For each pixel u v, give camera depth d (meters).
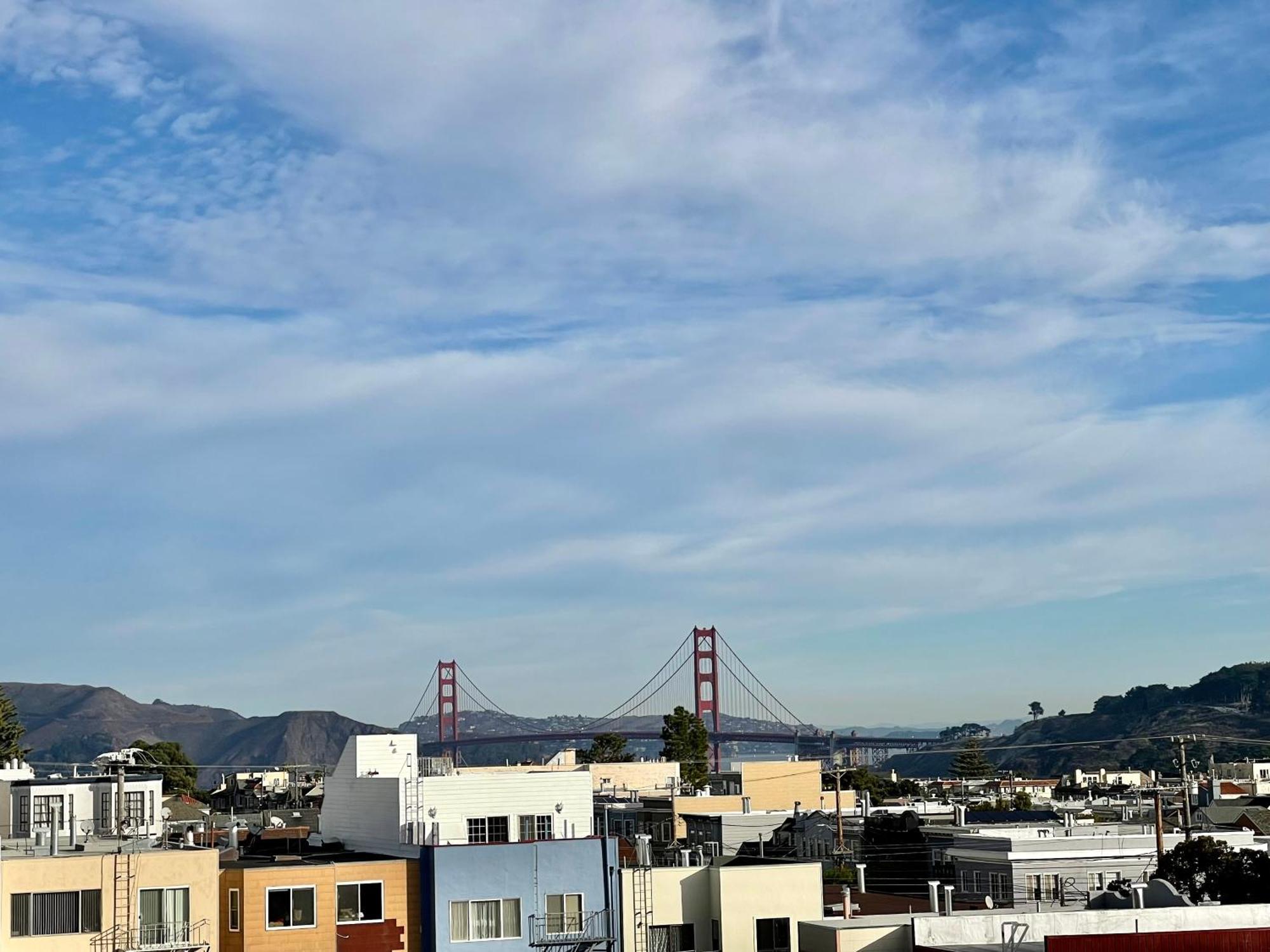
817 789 146.62
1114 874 82.50
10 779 76.25
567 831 68.19
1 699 151.12
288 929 56.56
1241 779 192.88
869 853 95.44
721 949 61.09
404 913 58.56
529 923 59.06
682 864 69.31
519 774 68.50
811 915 62.25
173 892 54.56
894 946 54.16
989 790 183.38
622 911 60.94
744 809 115.94
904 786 185.38
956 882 87.12
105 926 53.22
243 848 72.00
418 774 73.06
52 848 56.22
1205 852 76.62
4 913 52.03
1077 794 178.12
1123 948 48.22
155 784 73.56
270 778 158.38
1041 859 82.00
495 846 59.19
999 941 52.75
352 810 70.25
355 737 72.06
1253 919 54.00
